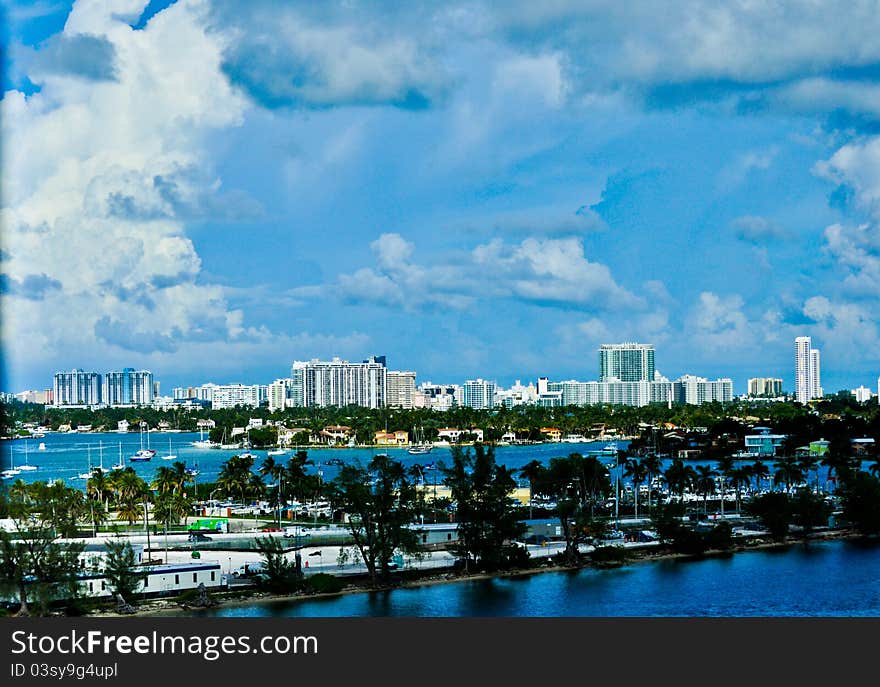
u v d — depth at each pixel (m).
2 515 185.75
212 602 191.25
